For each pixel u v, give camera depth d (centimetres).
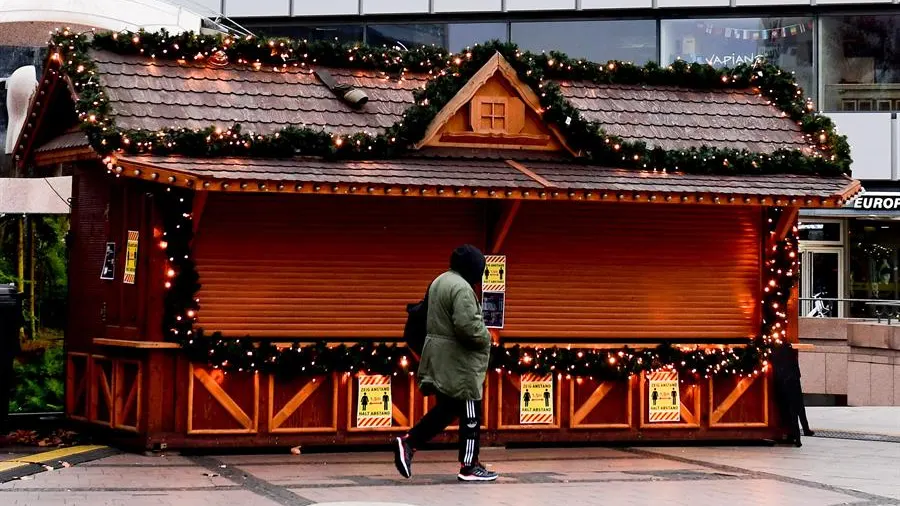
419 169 1187
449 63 1262
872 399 2453
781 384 1363
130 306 1202
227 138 1141
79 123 1211
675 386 1331
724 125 1377
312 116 1235
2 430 1257
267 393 1205
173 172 1083
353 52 1309
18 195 1440
